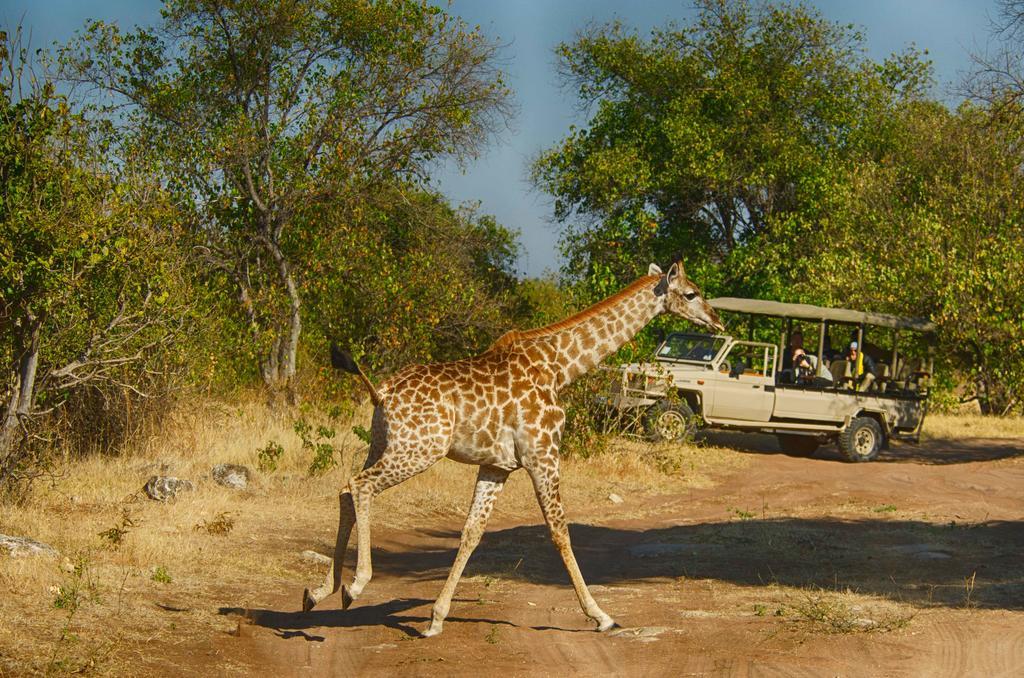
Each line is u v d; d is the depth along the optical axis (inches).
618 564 352.2
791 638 233.3
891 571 326.0
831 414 701.9
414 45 741.3
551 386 254.5
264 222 705.0
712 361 690.2
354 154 719.7
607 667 213.0
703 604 276.4
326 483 464.4
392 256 746.2
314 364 714.8
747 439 812.6
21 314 366.6
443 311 738.2
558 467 249.8
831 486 563.2
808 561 346.3
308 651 228.2
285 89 721.6
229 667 211.2
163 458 465.1
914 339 797.2
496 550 378.9
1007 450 770.2
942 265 821.2
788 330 741.9
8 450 363.3
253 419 581.9
